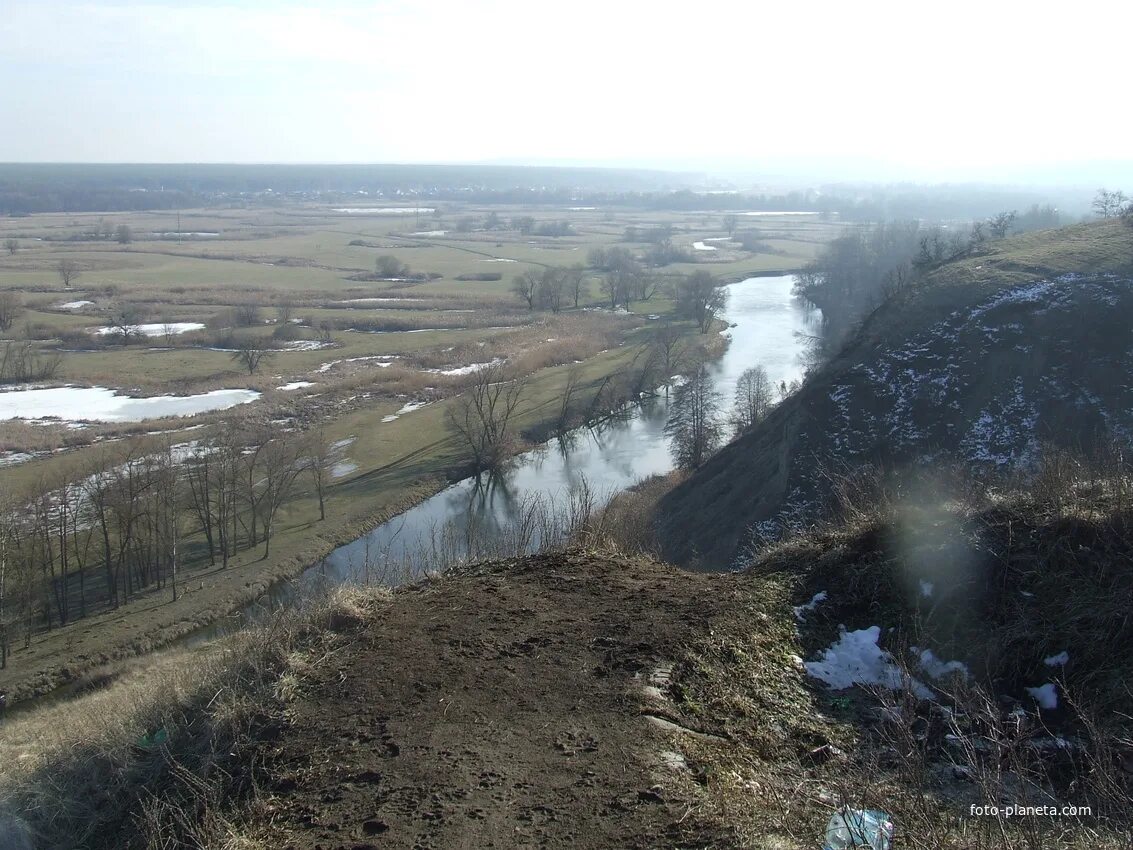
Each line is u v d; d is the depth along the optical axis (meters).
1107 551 7.18
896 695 6.59
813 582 8.12
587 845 4.86
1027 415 25.91
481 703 6.55
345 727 6.46
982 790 5.02
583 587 8.70
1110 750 5.51
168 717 7.71
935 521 8.27
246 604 25.58
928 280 33.91
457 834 5.04
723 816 4.99
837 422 28.08
